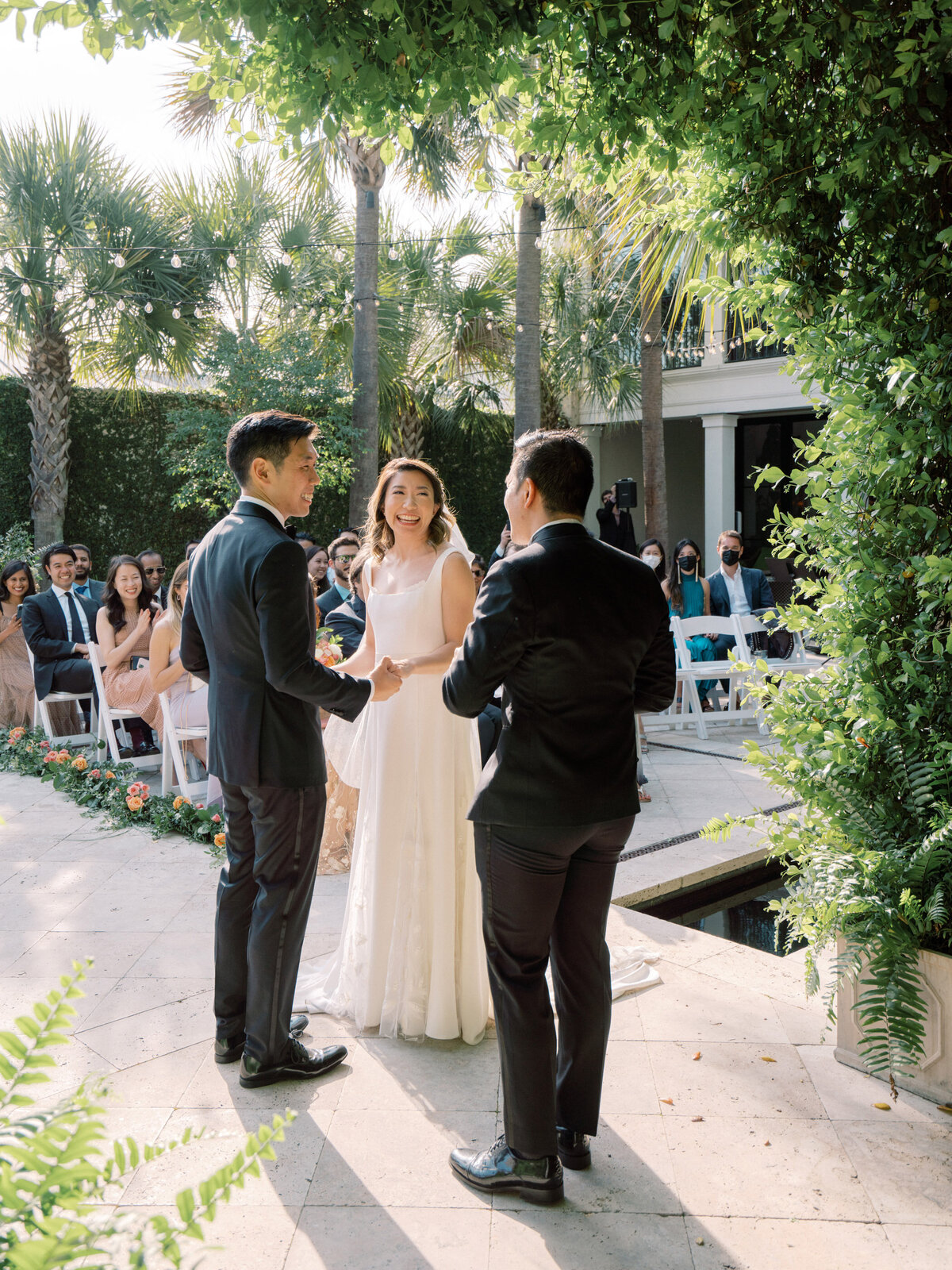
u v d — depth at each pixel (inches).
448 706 85.5
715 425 585.0
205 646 105.8
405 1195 86.9
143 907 156.6
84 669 264.7
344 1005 122.9
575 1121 90.4
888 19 92.9
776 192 110.4
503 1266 78.0
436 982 114.3
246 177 441.4
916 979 95.5
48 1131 38.4
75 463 459.2
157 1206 83.8
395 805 114.7
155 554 297.7
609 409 601.6
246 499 104.2
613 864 88.5
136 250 401.1
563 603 81.7
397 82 89.9
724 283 121.9
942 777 103.0
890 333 102.5
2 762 253.6
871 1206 84.7
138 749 263.4
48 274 397.7
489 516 623.5
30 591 291.1
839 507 110.0
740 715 297.0
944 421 98.0
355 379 463.8
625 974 129.6
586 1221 83.4
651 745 281.7
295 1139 95.1
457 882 115.0
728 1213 84.1
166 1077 106.3
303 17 81.0
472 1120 98.7
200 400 476.7
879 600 107.0
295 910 103.6
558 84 99.0
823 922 99.7
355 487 469.1
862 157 100.0
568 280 530.0
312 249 454.9
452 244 533.3
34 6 75.3
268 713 100.3
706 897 177.2
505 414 622.5
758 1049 111.6
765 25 95.7
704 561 598.5
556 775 82.6
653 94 96.6
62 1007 41.3
